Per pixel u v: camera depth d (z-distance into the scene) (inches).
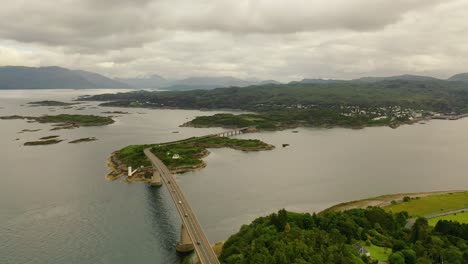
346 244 4722.0
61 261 5206.7
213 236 5989.2
